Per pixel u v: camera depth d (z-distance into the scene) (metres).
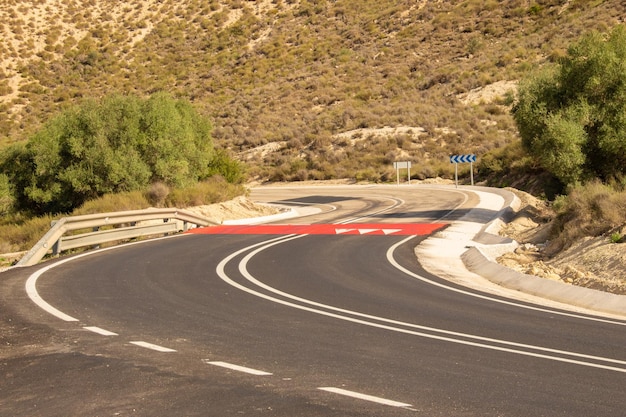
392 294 12.57
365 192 49.69
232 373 7.29
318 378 7.12
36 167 34.06
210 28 121.00
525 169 47.22
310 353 8.17
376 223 27.66
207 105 91.31
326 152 68.06
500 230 25.16
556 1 97.81
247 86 98.88
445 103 76.94
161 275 14.32
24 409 6.18
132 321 9.88
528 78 32.62
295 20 121.31
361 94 86.38
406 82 88.69
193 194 32.12
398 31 107.62
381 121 73.25
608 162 29.86
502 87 77.50
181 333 9.16
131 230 20.61
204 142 42.56
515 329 9.74
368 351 8.29
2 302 11.11
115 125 33.25
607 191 20.20
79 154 32.47
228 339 8.85
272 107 88.19
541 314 11.01
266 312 10.67
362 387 6.82
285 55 108.25
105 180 32.59
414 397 6.50
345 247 19.64
